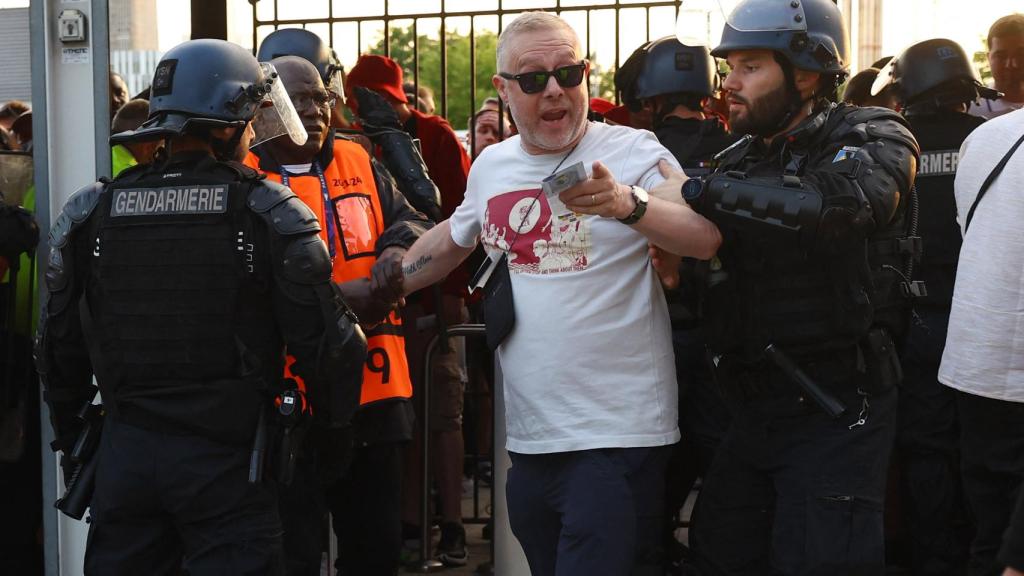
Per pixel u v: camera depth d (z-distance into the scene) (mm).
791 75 2850
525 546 3170
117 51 4094
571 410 2949
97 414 3125
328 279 2926
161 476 2861
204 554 2879
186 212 2873
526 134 2961
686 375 3719
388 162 4051
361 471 3662
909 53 4211
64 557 3979
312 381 2992
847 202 2609
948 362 3342
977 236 3252
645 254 2965
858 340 2812
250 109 2984
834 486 2811
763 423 2936
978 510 3447
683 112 3895
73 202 3016
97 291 2947
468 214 3229
